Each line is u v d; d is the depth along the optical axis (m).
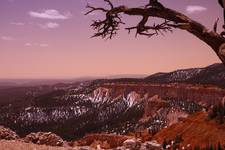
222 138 113.19
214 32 7.58
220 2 7.37
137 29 8.44
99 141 120.81
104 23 8.65
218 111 129.25
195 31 7.74
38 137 20.05
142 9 8.20
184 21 7.85
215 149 98.19
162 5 8.05
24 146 16.95
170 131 138.38
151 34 8.37
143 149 19.25
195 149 110.25
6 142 17.39
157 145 19.64
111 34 8.70
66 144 20.94
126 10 8.32
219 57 7.32
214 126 122.94
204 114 138.88
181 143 122.06
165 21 8.20
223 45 7.29
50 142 19.95
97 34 8.73
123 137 122.19
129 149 19.25
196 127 130.62
